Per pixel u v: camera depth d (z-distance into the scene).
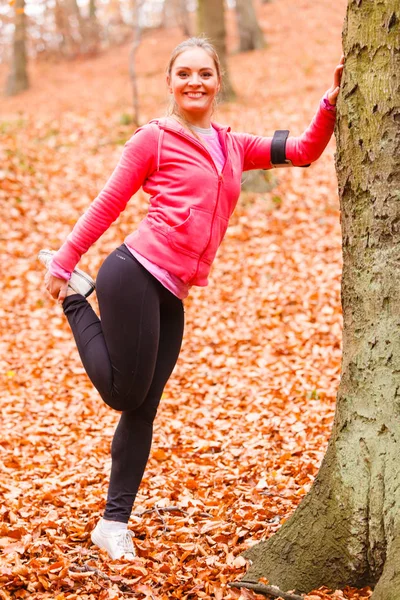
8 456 7.29
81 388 9.56
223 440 7.42
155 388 4.38
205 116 4.11
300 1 44.94
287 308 11.56
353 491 3.67
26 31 38.69
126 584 3.98
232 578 4.00
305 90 26.30
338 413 3.84
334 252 13.39
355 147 3.77
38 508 5.54
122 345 4.07
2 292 12.64
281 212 15.49
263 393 8.73
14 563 4.27
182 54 4.02
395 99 3.60
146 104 26.86
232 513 5.12
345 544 3.68
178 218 3.97
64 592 3.94
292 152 4.28
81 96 33.47
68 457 7.27
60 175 17.38
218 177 4.01
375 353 3.68
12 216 15.12
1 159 17.22
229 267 13.34
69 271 4.21
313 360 9.66
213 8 23.50
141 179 4.07
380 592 3.27
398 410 3.59
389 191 3.65
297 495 5.39
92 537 4.53
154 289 4.08
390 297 3.66
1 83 44.75
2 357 10.61
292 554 3.89
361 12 3.71
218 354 10.42
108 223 4.12
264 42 36.03
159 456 7.04
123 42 47.97
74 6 45.12
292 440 7.05
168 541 4.64
